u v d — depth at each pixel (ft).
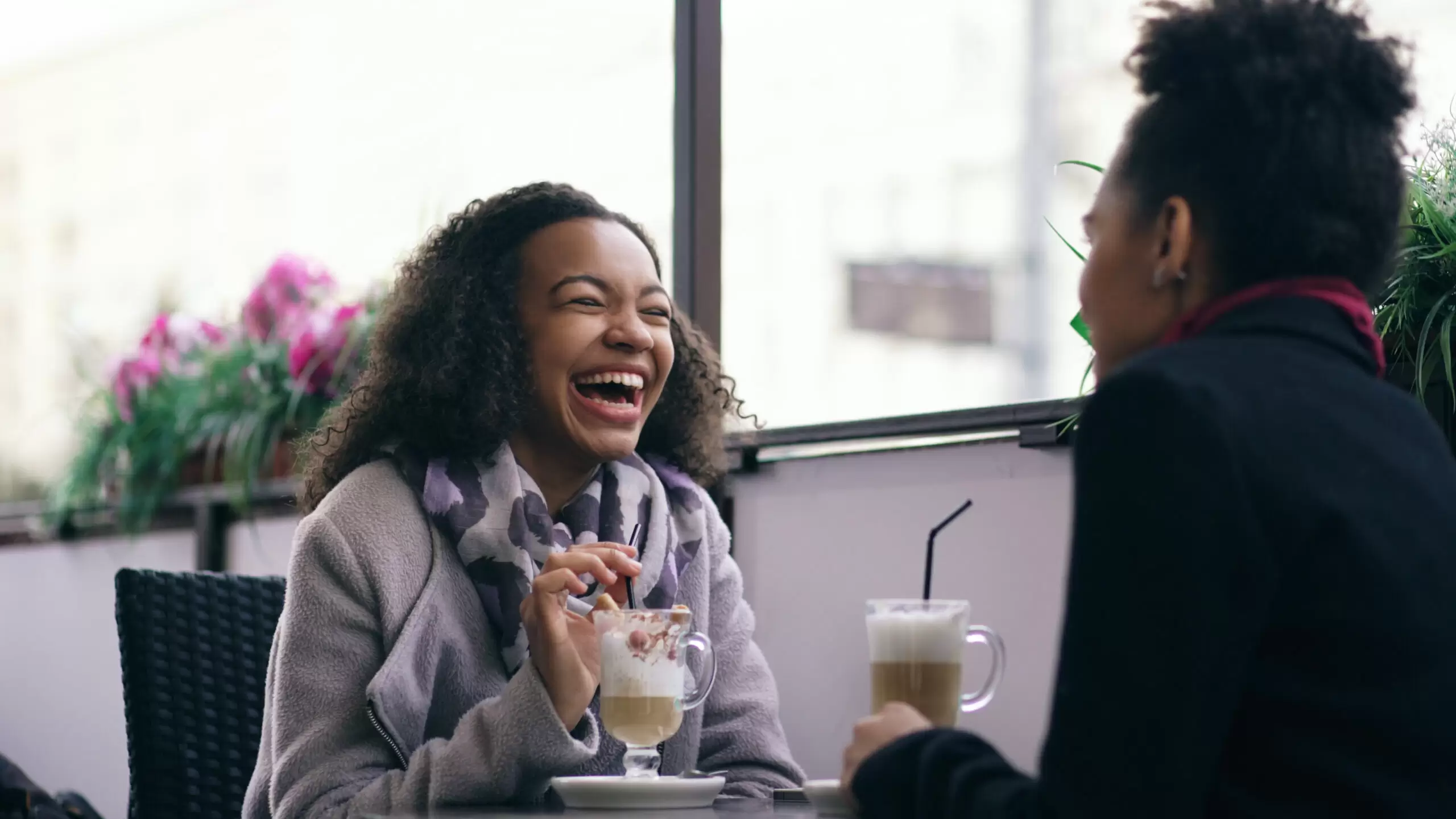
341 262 10.92
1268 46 3.38
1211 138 3.35
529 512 5.66
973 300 8.82
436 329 5.82
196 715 6.30
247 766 6.38
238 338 10.23
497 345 5.75
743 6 8.35
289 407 9.45
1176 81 3.43
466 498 5.57
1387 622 2.98
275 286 10.18
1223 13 3.40
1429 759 2.94
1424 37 6.35
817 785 4.40
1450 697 2.99
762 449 7.47
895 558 6.94
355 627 5.27
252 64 11.71
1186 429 2.96
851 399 8.54
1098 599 2.96
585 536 5.82
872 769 3.44
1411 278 5.26
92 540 10.62
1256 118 3.30
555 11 9.32
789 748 7.17
